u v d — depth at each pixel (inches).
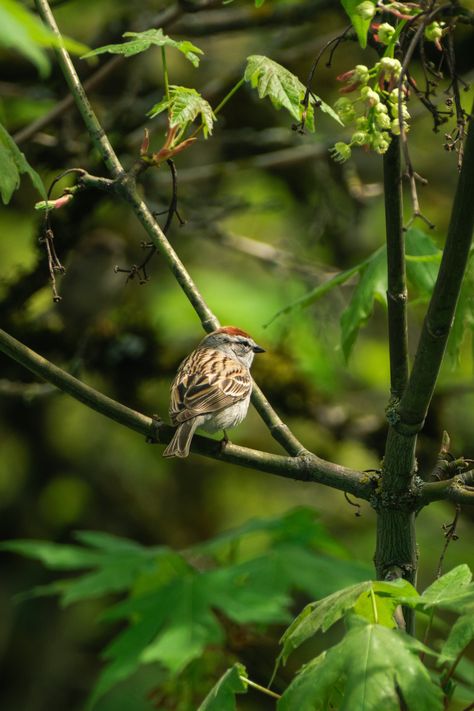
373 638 175.8
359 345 669.3
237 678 204.4
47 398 625.9
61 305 492.7
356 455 625.0
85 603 631.2
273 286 682.8
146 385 499.5
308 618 186.7
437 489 219.0
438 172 674.8
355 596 184.5
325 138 542.6
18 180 225.1
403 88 199.2
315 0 477.4
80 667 607.5
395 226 216.1
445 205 679.7
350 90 200.8
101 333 494.6
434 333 204.5
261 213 641.6
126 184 255.1
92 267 518.0
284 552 342.0
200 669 327.9
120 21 483.5
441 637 476.4
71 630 622.2
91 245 534.0
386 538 224.2
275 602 320.8
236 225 709.9
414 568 223.6
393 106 198.7
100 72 448.5
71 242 444.8
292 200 693.9
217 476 684.7
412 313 584.7
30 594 353.4
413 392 211.3
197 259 689.0
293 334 586.9
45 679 598.2
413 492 220.5
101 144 258.8
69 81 261.6
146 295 658.2
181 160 650.2
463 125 199.5
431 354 206.7
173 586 330.0
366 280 318.7
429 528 594.9
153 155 257.0
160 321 506.9
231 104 618.8
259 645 344.8
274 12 483.5
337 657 175.5
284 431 246.5
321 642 543.2
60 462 656.4
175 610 319.0
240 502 679.1
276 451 660.1
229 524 669.3
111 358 492.1
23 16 163.2
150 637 317.1
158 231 260.5
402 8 200.4
